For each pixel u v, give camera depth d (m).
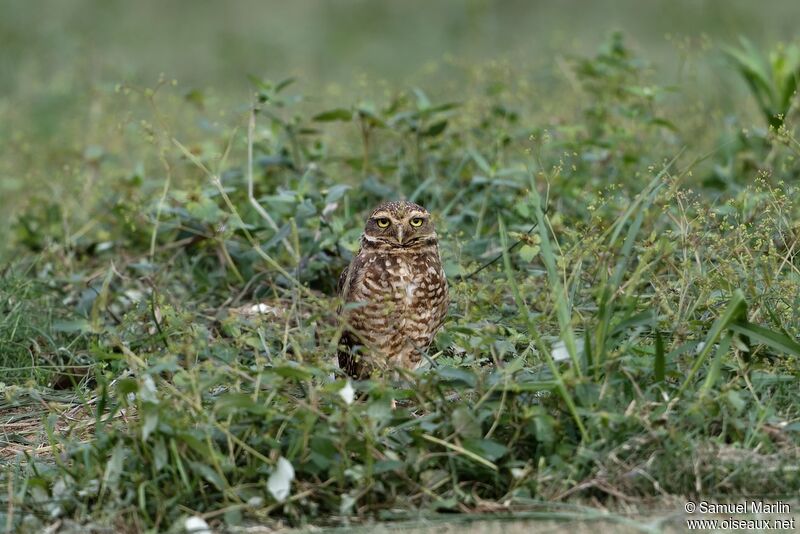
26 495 8.04
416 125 13.70
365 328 10.10
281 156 13.51
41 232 14.07
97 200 14.28
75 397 10.12
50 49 23.56
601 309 8.24
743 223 9.76
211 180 11.62
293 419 7.90
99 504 7.63
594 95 15.88
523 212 11.60
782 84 14.04
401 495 7.73
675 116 15.31
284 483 7.55
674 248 9.34
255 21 29.14
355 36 27.09
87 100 17.22
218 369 8.20
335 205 11.98
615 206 11.55
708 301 9.23
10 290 11.81
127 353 8.48
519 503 7.63
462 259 11.73
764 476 7.70
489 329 8.67
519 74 16.14
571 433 8.07
